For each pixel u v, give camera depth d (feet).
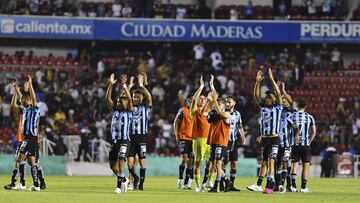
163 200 131.03
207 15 364.79
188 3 383.86
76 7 370.94
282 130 161.48
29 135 153.89
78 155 284.61
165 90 329.72
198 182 161.07
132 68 343.46
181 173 171.42
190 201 129.59
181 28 358.64
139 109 161.99
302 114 167.94
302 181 170.60
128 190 161.27
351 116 327.88
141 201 127.85
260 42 363.35
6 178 221.46
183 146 169.68
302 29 361.30
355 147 306.96
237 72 349.61
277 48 376.89
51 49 370.12
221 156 156.15
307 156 169.48
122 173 149.28
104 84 330.13
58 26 352.69
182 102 323.98
